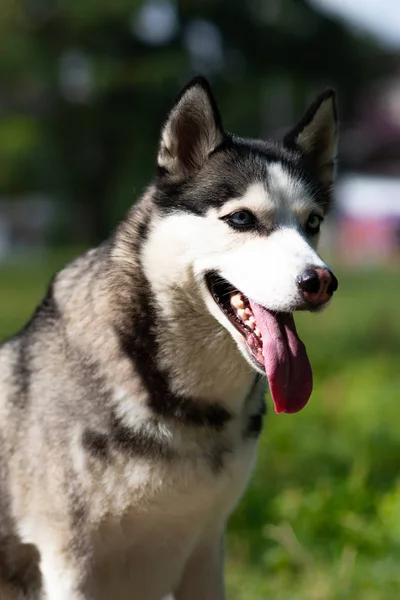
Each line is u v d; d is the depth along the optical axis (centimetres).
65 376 402
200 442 396
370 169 4669
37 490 399
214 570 434
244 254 399
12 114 3872
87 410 392
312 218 430
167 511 397
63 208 3894
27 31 3709
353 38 3959
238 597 538
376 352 1294
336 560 562
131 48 3706
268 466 730
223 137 429
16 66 3709
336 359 1245
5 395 418
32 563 414
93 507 390
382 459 748
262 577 567
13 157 3809
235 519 632
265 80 3797
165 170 421
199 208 408
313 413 891
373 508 612
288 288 383
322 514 595
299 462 742
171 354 394
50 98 3781
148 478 387
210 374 396
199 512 405
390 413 906
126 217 429
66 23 3638
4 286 2239
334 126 460
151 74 3534
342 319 1648
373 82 4244
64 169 3809
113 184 3706
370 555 565
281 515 608
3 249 4600
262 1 3766
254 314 398
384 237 4166
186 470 391
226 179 414
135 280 403
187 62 3628
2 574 420
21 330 438
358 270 2959
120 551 404
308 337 1460
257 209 406
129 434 387
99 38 3666
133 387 391
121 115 3644
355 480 642
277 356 388
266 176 416
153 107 3619
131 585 414
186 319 396
